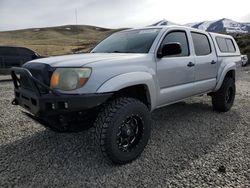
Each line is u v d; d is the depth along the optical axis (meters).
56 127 3.41
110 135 3.32
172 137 4.61
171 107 6.83
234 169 3.42
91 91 3.24
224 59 6.15
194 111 6.45
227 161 3.65
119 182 3.12
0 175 3.26
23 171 3.37
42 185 3.05
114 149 3.38
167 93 4.38
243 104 7.36
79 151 3.98
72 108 3.20
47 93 3.34
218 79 5.88
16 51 16.05
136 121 3.66
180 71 4.61
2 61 15.72
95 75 3.29
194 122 5.52
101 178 3.21
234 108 6.86
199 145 4.24
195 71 5.04
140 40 4.46
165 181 3.13
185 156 3.82
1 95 8.88
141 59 3.89
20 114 6.14
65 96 3.20
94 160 3.68
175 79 4.53
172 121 5.59
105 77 3.36
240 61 7.07
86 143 4.30
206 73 5.44
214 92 6.22
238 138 4.57
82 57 3.74
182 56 4.79
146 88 3.90
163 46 4.10
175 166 3.51
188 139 4.52
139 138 3.71
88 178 3.21
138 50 4.26
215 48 5.90
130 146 3.63
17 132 4.85
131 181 3.14
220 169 3.38
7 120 5.63
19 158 3.74
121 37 4.92
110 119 3.32
